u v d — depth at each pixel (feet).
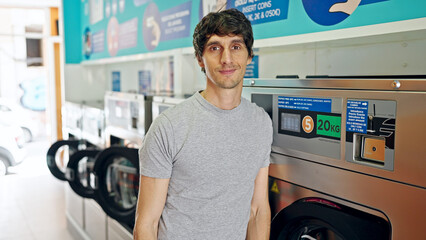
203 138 3.97
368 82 3.66
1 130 19.77
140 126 8.05
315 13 5.07
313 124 4.28
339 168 4.03
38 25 26.58
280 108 4.72
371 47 5.37
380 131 3.59
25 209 15.19
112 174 8.80
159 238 4.29
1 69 25.96
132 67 13.33
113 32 12.34
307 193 4.45
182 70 8.52
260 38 6.12
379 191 3.66
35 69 26.63
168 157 4.02
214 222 4.12
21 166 21.61
